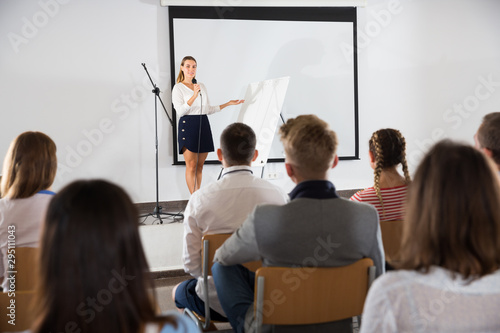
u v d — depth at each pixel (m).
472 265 0.82
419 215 0.88
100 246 0.73
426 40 6.00
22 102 4.96
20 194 1.81
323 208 1.44
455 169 0.85
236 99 5.54
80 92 5.11
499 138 1.78
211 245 1.91
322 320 1.50
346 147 5.90
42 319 0.73
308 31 5.64
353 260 1.49
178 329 0.79
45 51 4.98
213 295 2.03
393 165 2.25
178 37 5.32
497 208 0.84
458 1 6.02
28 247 1.71
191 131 5.02
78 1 5.02
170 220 4.82
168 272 3.88
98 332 0.74
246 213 2.05
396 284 0.84
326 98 5.78
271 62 5.59
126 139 5.29
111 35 5.14
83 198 0.75
